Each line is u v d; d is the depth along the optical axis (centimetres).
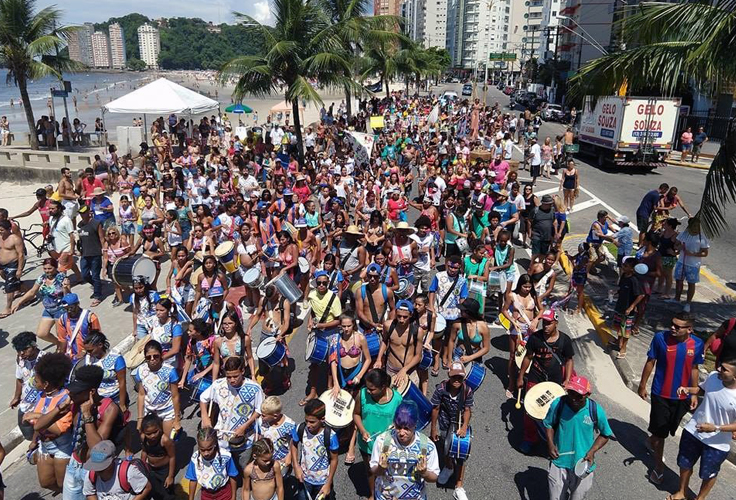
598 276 1263
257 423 573
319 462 538
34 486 619
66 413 557
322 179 1828
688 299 1086
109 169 2148
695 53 781
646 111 2602
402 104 5319
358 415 568
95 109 7062
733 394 532
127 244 1198
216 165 1956
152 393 639
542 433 570
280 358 763
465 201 1332
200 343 730
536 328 729
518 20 14825
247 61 2150
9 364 886
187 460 655
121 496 479
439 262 1330
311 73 2255
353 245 1030
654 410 607
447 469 612
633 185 2392
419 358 690
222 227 1263
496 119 3809
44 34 2827
